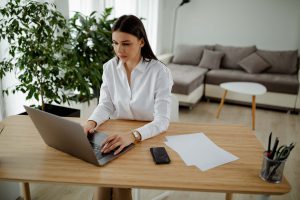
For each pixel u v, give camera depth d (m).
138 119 1.51
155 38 5.10
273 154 0.95
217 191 0.92
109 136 1.20
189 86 3.59
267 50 4.55
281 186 0.94
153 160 1.09
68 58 2.20
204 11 5.05
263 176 0.97
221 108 3.95
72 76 2.15
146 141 1.24
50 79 2.17
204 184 0.94
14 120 1.43
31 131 1.31
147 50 1.38
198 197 1.97
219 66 4.63
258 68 4.27
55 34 2.45
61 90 2.41
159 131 1.29
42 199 1.85
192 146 1.21
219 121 3.46
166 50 5.58
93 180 0.94
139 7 4.37
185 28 5.29
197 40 5.27
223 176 0.99
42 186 1.99
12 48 1.95
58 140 1.07
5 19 1.94
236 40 5.01
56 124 1.00
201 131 1.36
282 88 3.79
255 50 4.59
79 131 0.94
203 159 1.10
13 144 1.18
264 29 4.79
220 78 4.14
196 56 4.79
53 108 2.44
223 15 4.96
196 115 3.66
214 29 5.09
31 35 1.96
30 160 1.06
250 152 1.17
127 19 1.22
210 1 4.96
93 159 1.01
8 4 1.89
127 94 1.46
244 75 4.11
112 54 2.61
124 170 1.01
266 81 3.88
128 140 1.18
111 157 1.08
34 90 2.01
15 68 2.09
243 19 4.86
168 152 1.15
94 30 2.59
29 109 1.07
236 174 1.00
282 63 4.29
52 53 2.06
